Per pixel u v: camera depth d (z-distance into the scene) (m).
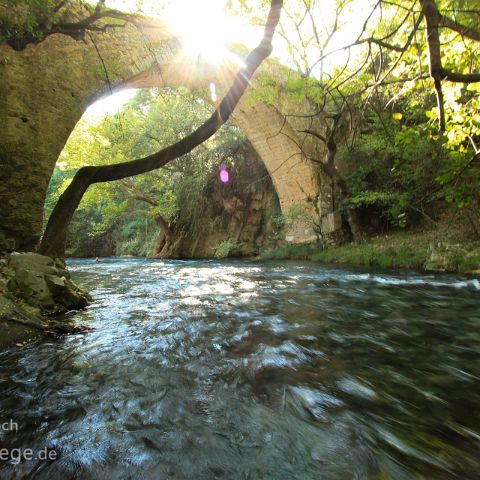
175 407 2.36
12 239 6.24
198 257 22.81
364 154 14.20
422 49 5.69
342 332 4.02
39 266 5.41
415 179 10.61
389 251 11.18
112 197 23.25
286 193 18.55
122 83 9.95
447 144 5.03
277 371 2.92
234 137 22.12
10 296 4.32
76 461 1.81
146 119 22.62
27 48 6.84
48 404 2.41
